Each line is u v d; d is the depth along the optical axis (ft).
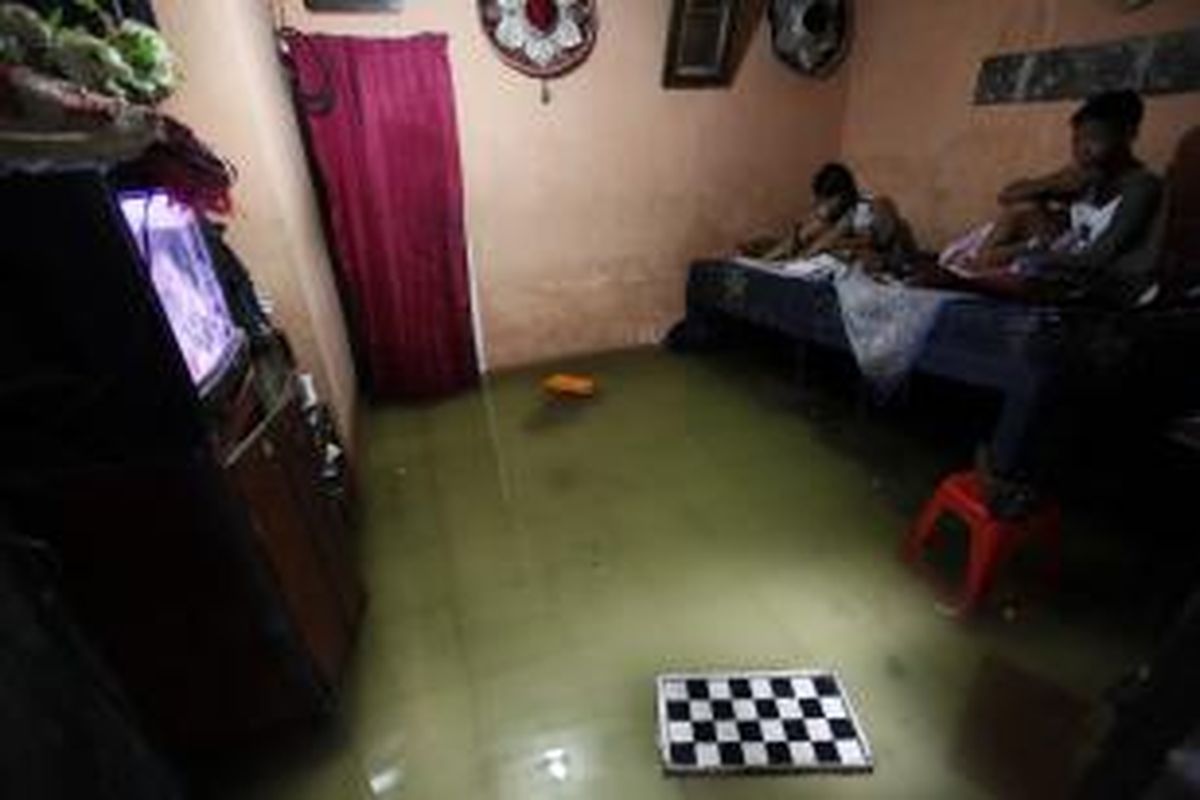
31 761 3.51
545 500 10.18
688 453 11.46
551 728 6.24
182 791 5.37
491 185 14.66
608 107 14.90
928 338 9.67
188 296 5.64
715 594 7.91
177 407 4.61
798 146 16.60
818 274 12.28
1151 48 9.98
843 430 12.11
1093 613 7.30
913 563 8.30
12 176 3.91
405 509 10.12
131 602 5.09
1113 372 8.06
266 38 10.85
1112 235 8.62
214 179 6.18
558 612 7.75
